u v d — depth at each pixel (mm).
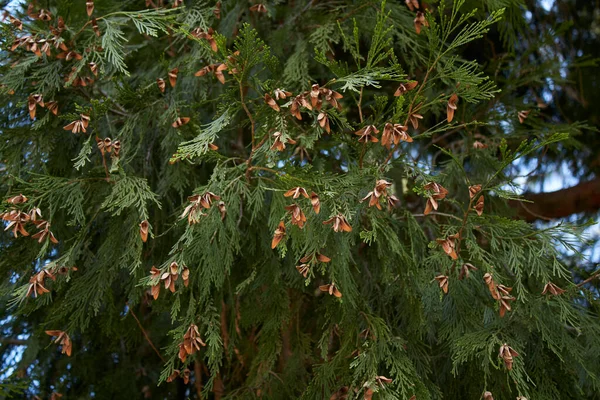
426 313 2242
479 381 2244
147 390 3174
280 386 2414
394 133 1844
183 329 2025
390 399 1895
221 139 2619
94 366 3129
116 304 2709
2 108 2418
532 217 3531
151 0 2518
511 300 2014
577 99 3629
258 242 2430
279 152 2303
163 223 2430
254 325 2508
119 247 2236
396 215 2479
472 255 2092
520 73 3043
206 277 2092
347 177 2064
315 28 2688
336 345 2564
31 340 2939
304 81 2408
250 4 2783
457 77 1948
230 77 2465
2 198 2254
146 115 2387
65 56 2180
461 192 2736
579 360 2051
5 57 2277
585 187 3479
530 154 3668
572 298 2266
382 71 1871
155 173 2547
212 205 2041
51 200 2094
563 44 3658
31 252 2264
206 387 2143
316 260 1944
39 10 2418
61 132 2406
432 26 1947
